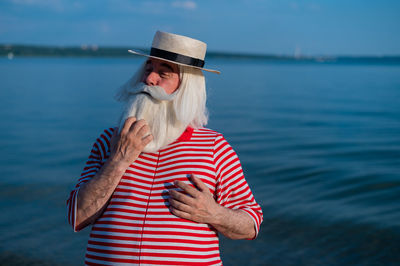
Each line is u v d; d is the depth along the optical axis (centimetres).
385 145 1158
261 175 836
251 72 8425
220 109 2133
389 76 6756
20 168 908
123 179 155
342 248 506
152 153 158
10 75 5947
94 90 3444
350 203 662
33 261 476
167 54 156
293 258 482
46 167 918
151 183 154
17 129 1502
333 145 1162
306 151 1076
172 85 158
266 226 575
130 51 160
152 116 154
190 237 147
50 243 527
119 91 171
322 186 756
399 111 2109
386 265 464
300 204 659
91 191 149
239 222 152
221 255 493
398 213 611
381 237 532
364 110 2169
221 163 159
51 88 3672
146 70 166
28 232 560
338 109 2214
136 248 146
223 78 5872
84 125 1602
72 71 7281
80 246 520
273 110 2123
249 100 2684
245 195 163
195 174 154
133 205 151
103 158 166
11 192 732
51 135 1369
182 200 145
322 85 4528
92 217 153
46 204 671
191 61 157
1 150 1112
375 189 732
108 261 148
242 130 1456
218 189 159
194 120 166
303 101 2653
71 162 966
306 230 559
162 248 146
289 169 877
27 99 2694
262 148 1116
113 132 164
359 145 1162
